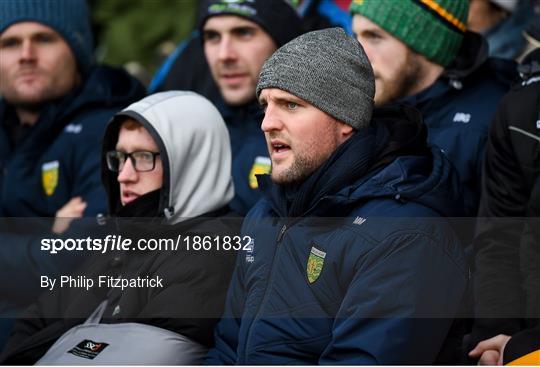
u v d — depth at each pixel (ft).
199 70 53.83
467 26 47.44
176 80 54.44
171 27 80.02
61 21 51.26
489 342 33.76
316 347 31.27
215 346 34.58
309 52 33.30
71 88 51.90
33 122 51.98
